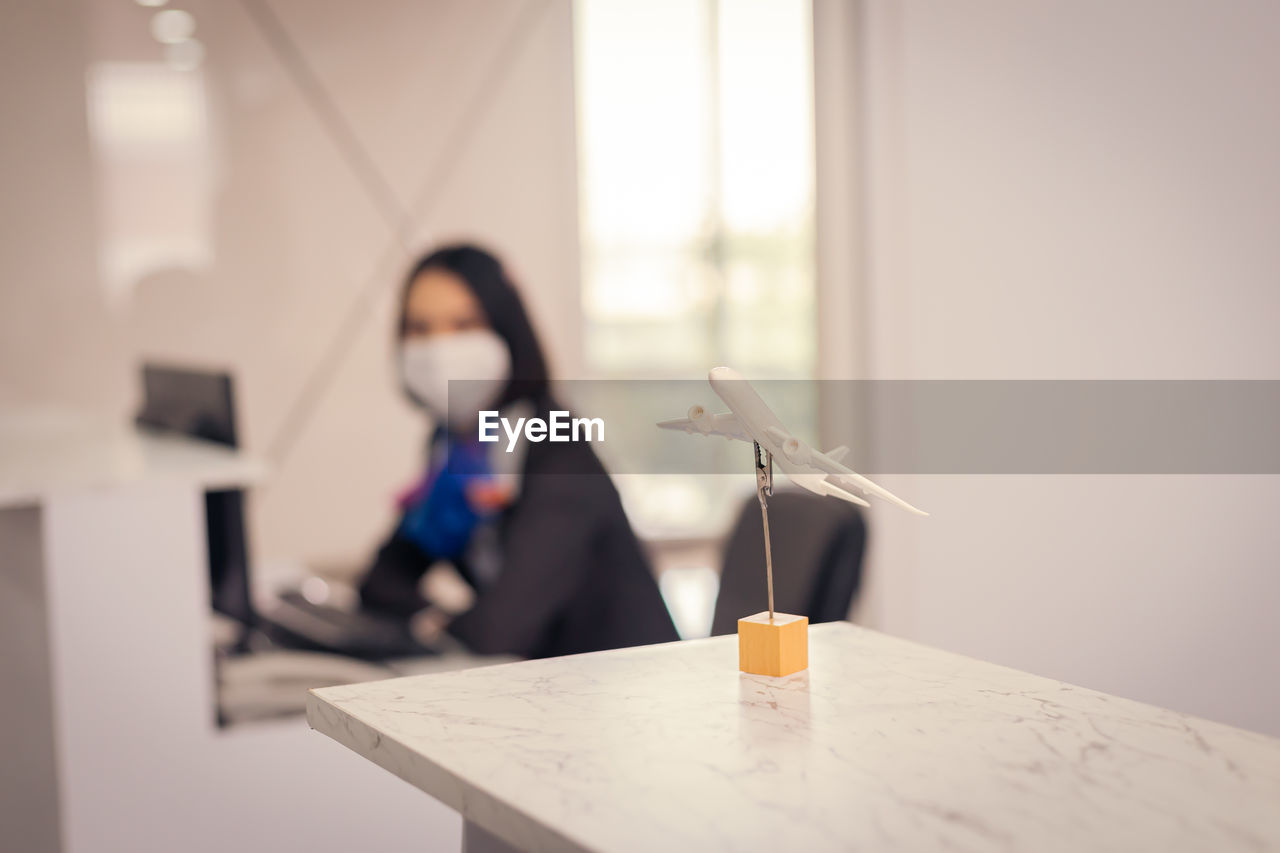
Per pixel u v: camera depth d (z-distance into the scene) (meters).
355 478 4.51
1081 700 1.09
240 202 4.35
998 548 2.89
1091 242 2.82
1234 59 2.75
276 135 4.38
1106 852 0.75
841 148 3.82
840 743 0.97
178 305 4.29
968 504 2.92
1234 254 2.79
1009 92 2.86
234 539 2.40
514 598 2.16
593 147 4.79
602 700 1.11
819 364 3.90
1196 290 2.80
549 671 1.23
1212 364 2.81
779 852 0.76
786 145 4.86
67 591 1.96
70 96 4.12
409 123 4.54
